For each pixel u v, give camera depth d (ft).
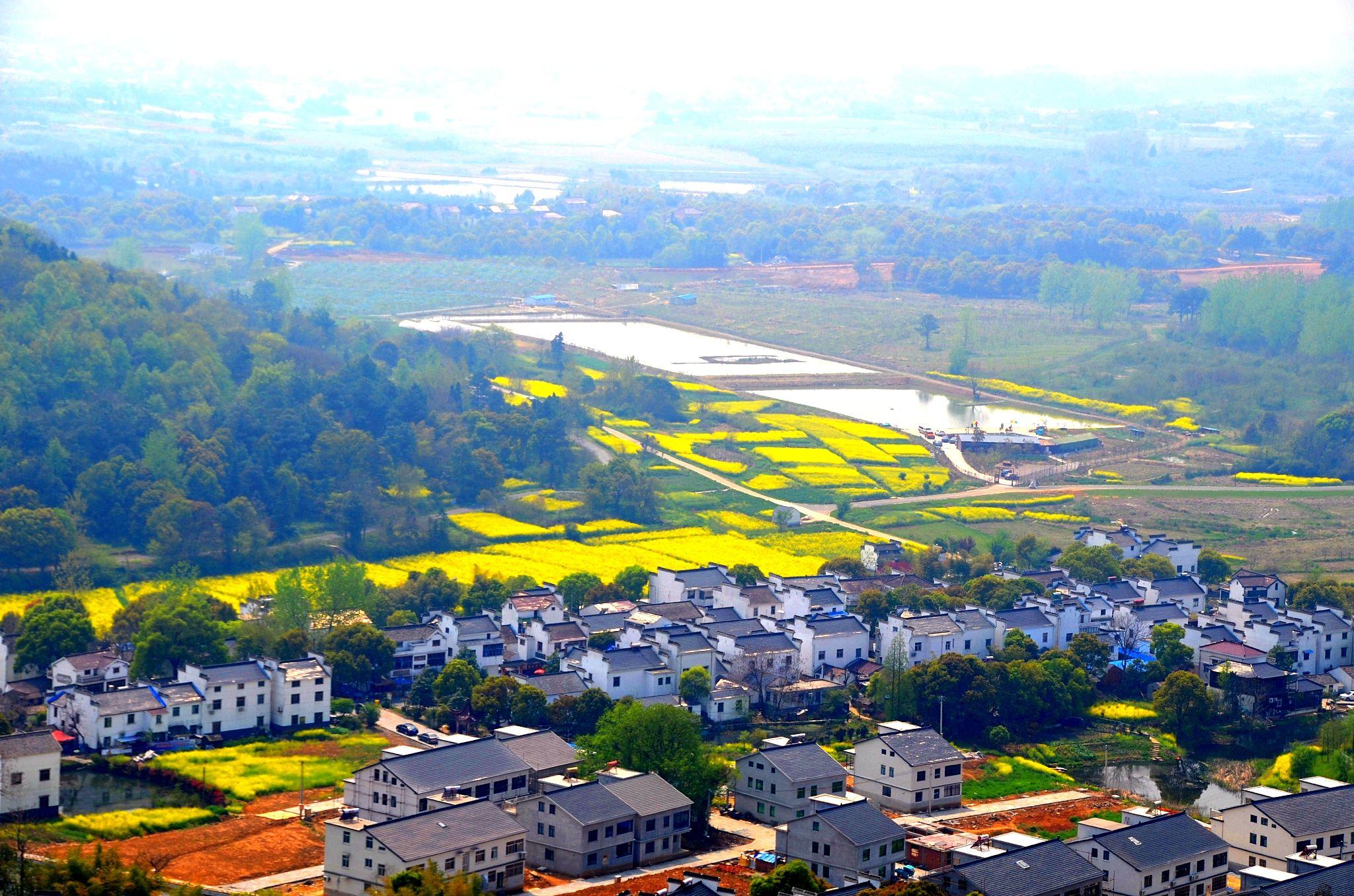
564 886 635.66
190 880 621.72
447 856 607.78
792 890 577.43
